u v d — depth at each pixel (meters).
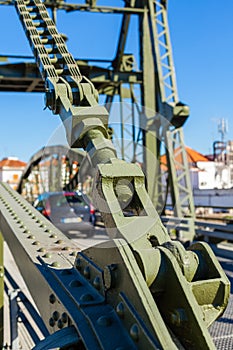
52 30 3.67
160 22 10.00
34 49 3.34
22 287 5.50
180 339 1.23
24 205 3.35
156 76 9.93
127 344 1.18
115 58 11.48
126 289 1.25
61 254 2.11
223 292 1.29
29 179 14.99
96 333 1.22
